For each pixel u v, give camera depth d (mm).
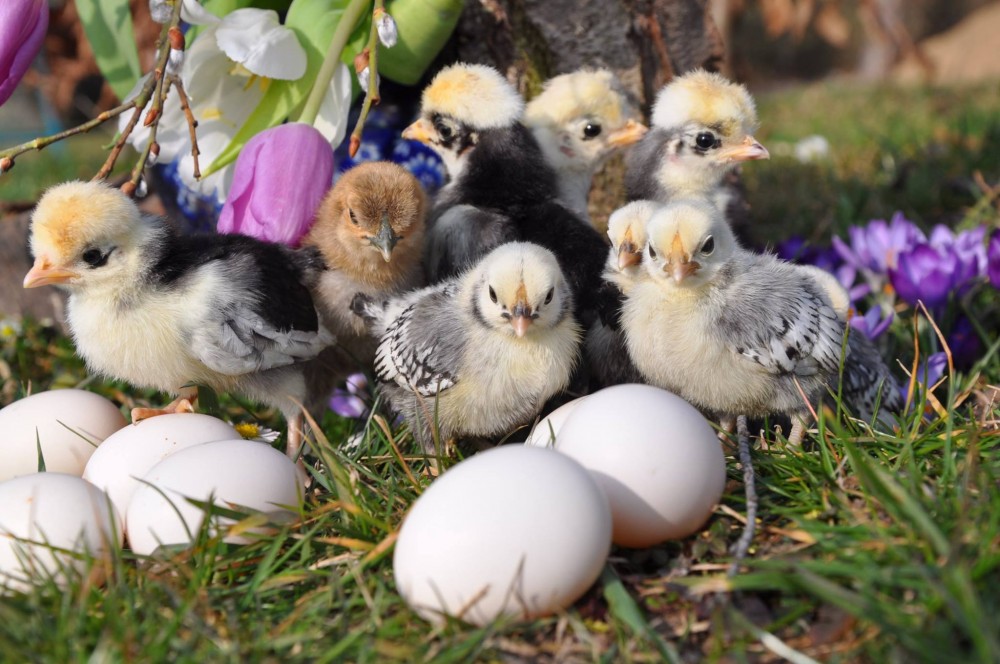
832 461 429
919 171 882
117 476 430
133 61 588
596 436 396
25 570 382
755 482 425
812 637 363
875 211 805
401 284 515
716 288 456
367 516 408
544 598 362
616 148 577
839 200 806
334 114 539
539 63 618
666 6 626
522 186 535
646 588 388
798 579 360
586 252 509
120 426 476
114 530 392
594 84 568
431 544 362
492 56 610
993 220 725
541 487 365
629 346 471
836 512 403
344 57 551
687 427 398
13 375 598
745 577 369
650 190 564
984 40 2229
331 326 514
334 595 388
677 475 391
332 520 421
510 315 432
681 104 551
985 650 326
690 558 397
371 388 530
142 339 460
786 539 399
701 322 454
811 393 466
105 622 370
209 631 372
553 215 526
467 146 541
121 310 458
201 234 489
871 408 495
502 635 368
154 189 661
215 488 404
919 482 399
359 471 449
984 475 396
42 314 662
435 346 457
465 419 466
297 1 549
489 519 361
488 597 360
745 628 363
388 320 496
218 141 544
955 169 896
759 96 1701
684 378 464
